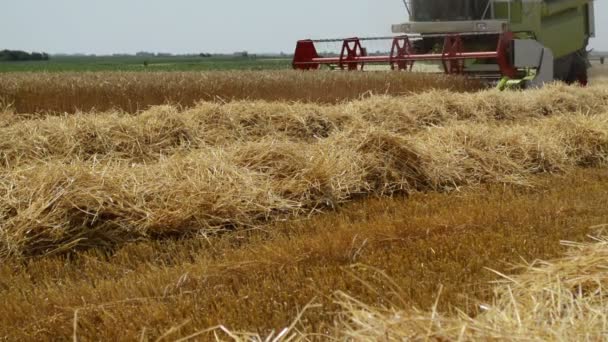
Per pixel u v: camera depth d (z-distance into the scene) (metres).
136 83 15.01
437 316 3.20
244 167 7.39
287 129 10.91
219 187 6.83
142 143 9.52
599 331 3.10
